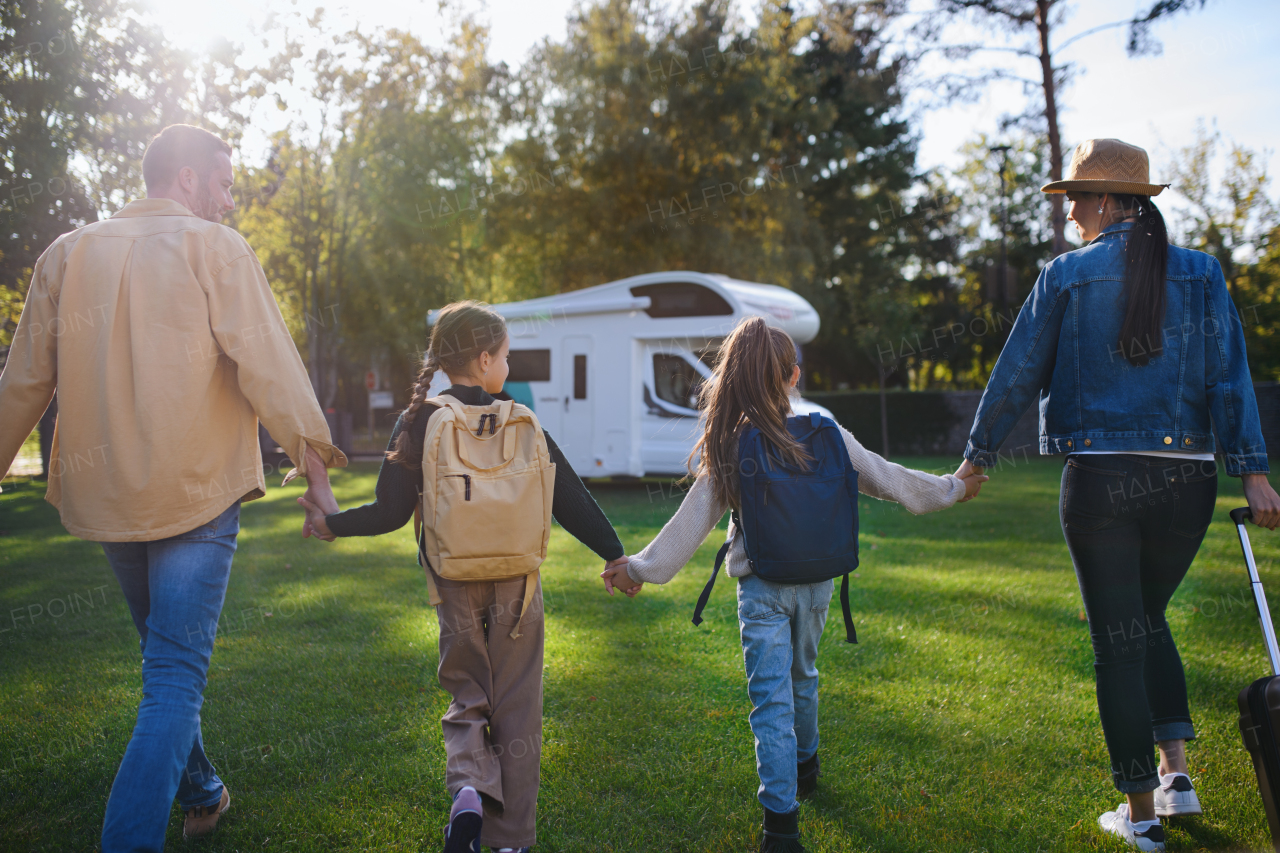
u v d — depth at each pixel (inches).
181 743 76.0
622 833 96.2
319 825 97.0
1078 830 95.1
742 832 95.7
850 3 609.0
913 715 127.7
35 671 153.9
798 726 101.8
